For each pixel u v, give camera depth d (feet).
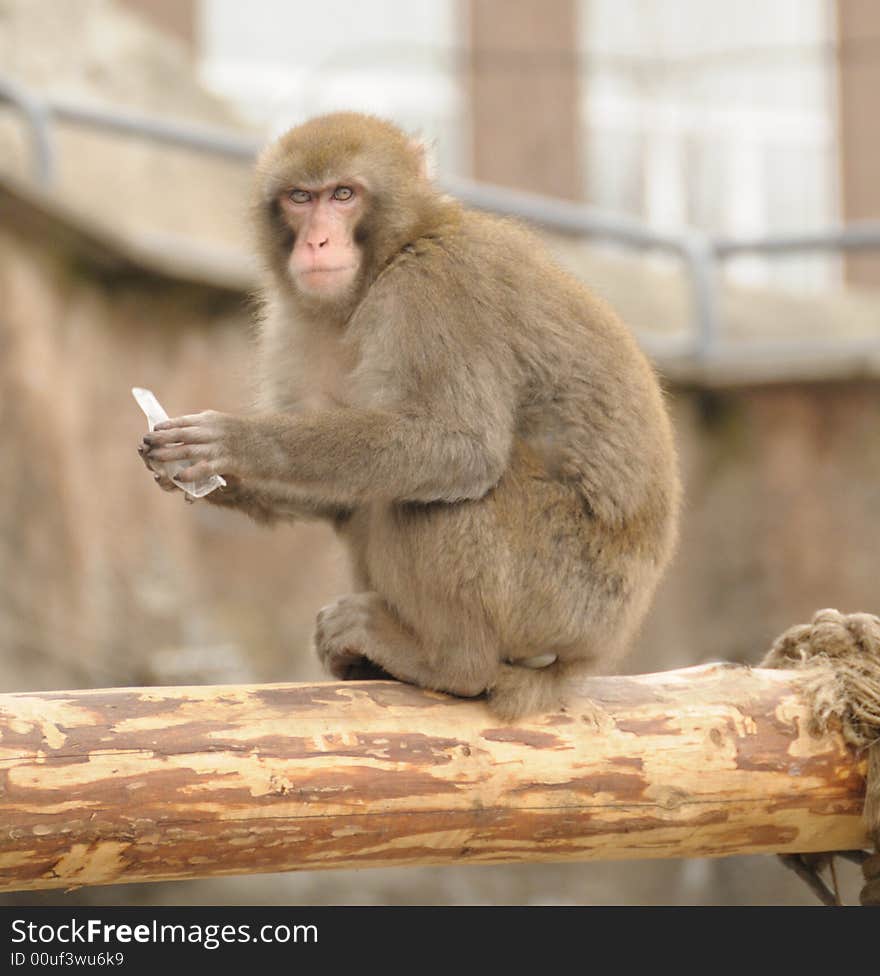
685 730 31.04
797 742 31.32
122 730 27.99
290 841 28.73
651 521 34.53
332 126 36.19
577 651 33.14
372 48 129.39
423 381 32.94
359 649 32.89
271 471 31.68
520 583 32.58
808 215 123.65
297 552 82.33
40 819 27.09
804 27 130.00
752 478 89.25
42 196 67.56
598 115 127.24
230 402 79.10
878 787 30.78
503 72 126.52
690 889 88.33
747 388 89.04
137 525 74.43
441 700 31.17
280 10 135.54
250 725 28.86
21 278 68.64
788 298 113.60
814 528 88.53
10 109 90.74
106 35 109.60
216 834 28.19
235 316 79.66
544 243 36.42
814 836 31.68
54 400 69.82
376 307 34.27
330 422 32.24
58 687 68.28
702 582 89.25
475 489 32.42
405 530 32.78
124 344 74.69
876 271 126.31
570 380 33.96
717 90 125.80
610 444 33.96
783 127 127.03
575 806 30.35
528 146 125.90
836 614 33.04
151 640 72.95
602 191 125.29
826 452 88.69
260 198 37.14
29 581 67.77
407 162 35.76
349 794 28.99
